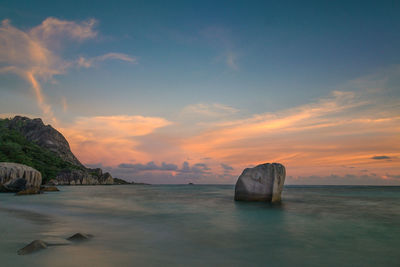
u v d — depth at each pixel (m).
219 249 7.89
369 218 14.36
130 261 6.41
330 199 28.97
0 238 8.56
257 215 15.33
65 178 122.19
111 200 26.86
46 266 5.79
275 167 22.69
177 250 7.64
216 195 37.66
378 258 7.25
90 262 6.19
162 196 35.06
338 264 6.71
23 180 38.03
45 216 14.30
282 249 8.03
